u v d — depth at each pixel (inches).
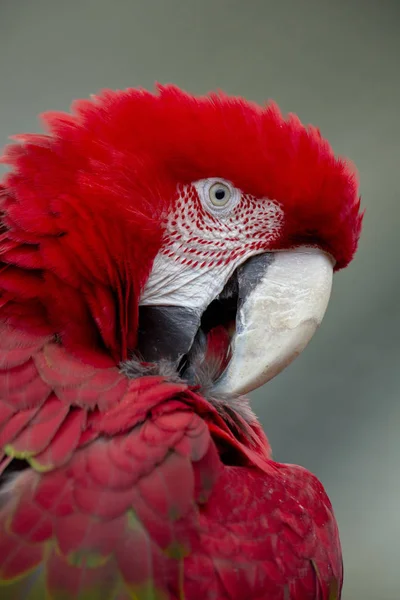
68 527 48.9
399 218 156.1
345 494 153.4
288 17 161.6
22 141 62.8
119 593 48.0
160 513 50.4
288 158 65.7
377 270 155.3
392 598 144.9
